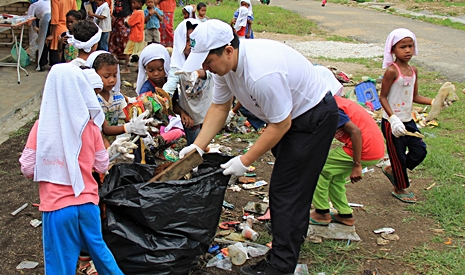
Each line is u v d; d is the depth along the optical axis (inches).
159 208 123.1
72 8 352.8
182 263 128.1
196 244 128.7
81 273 141.5
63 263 114.7
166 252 124.5
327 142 132.2
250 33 487.2
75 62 165.6
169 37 446.0
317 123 129.1
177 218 125.6
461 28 787.4
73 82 112.4
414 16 953.5
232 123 266.5
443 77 416.8
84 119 113.3
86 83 115.6
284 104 120.8
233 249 147.6
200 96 186.9
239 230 167.0
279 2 1317.7
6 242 157.1
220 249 155.6
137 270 125.3
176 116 212.4
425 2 1205.7
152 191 123.8
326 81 148.6
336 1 1341.0
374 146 160.7
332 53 543.8
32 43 371.9
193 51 116.8
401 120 189.2
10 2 342.6
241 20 470.0
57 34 340.2
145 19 418.3
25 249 153.8
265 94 119.0
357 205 190.5
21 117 271.4
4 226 166.4
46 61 350.3
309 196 134.9
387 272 147.5
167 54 184.5
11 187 195.2
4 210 177.3
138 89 189.2
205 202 129.1
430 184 209.6
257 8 1017.5
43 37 344.5
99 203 126.0
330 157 160.7
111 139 172.6
